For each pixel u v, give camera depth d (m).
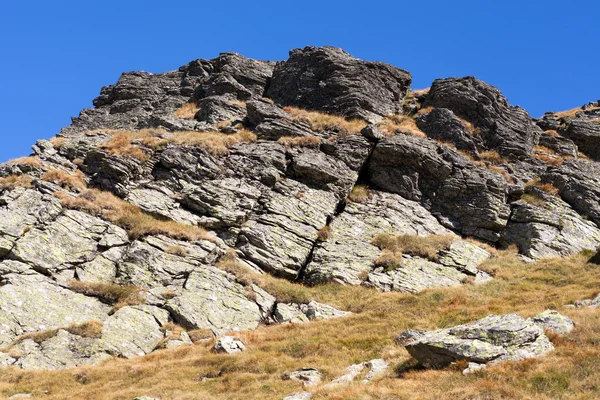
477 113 62.75
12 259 36.31
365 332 31.73
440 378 21.69
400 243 45.34
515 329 23.47
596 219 51.88
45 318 32.75
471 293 38.50
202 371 27.38
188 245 41.50
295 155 51.88
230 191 47.34
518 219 50.69
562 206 52.22
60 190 43.84
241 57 76.25
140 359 30.11
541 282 40.25
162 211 44.84
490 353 22.39
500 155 59.62
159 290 36.78
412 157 52.91
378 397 20.72
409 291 39.59
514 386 19.84
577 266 42.97
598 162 62.88
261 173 49.41
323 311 37.03
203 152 50.25
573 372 20.31
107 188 46.81
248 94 69.06
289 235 44.84
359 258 43.44
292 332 33.06
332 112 62.84
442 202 52.00
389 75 68.06
